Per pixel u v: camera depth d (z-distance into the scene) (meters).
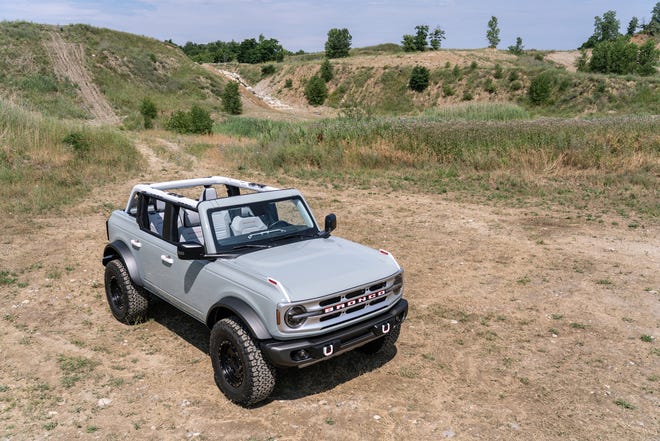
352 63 94.12
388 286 5.29
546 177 16.80
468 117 40.94
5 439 4.50
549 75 69.06
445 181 17.06
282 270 5.00
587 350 6.11
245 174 19.59
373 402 5.07
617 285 8.09
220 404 5.06
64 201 14.18
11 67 59.72
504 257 9.55
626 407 4.95
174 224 5.92
